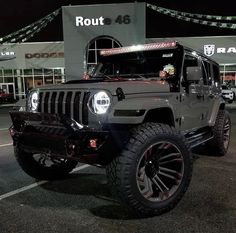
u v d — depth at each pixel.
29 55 33.53
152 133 3.39
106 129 3.36
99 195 4.18
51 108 3.90
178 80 4.30
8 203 3.93
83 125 3.43
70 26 30.66
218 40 32.06
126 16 30.08
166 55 4.64
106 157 3.30
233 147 7.11
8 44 33.56
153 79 4.49
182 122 4.40
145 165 3.45
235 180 4.68
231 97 24.56
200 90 5.01
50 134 3.53
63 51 33.16
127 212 3.60
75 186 4.56
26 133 3.82
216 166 5.48
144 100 3.51
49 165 4.88
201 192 4.17
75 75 31.17
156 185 3.58
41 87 4.15
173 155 3.63
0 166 5.77
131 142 3.30
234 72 32.31
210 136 5.61
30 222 3.38
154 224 3.29
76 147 3.25
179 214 3.51
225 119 6.13
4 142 8.44
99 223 3.33
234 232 3.07
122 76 5.01
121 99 3.44
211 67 5.78
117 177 3.23
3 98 30.59
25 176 5.09
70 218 3.47
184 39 32.44
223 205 3.74
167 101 3.86
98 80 4.19
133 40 30.25
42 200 4.02
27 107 4.32
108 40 30.67
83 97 3.54
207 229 3.14
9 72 34.19
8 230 3.20
